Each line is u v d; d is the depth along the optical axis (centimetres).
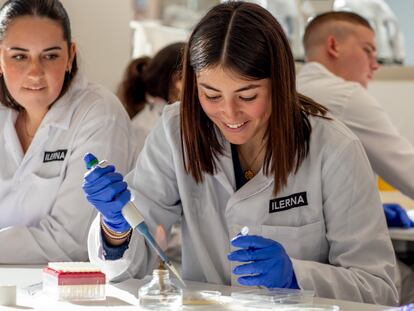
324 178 204
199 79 186
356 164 204
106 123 252
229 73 180
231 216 209
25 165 252
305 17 449
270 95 191
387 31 454
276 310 164
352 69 336
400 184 304
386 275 200
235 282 206
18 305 170
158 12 551
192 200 214
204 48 182
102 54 363
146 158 218
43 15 237
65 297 175
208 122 206
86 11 354
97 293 177
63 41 241
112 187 179
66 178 248
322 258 210
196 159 208
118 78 371
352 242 202
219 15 186
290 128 197
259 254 176
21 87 239
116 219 185
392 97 436
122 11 371
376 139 300
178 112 217
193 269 218
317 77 314
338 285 191
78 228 244
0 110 259
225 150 209
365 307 171
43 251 240
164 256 180
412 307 157
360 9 452
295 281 187
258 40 182
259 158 209
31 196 251
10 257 239
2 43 238
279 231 206
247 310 165
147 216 212
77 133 251
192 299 176
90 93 257
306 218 206
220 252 211
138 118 343
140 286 193
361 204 203
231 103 184
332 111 303
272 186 206
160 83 339
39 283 195
